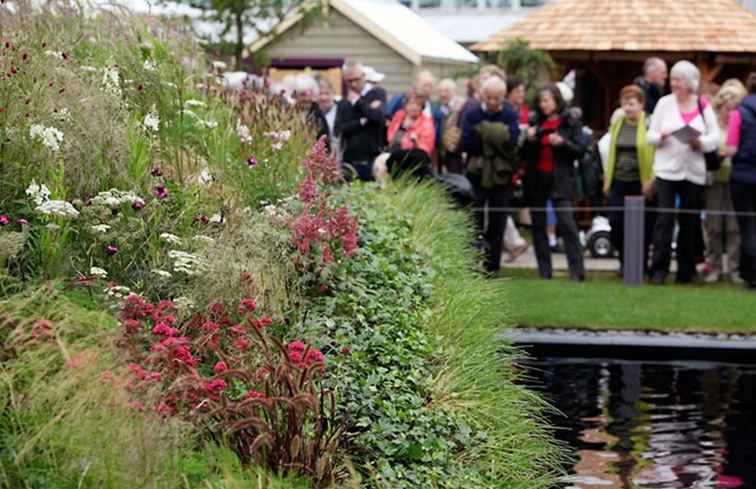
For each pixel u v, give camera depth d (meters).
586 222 23.31
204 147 11.53
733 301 16.03
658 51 25.94
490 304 11.87
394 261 11.43
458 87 31.20
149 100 11.20
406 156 16.59
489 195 18.44
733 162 17.78
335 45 29.81
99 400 6.19
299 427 6.89
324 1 25.81
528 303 15.61
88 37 11.55
